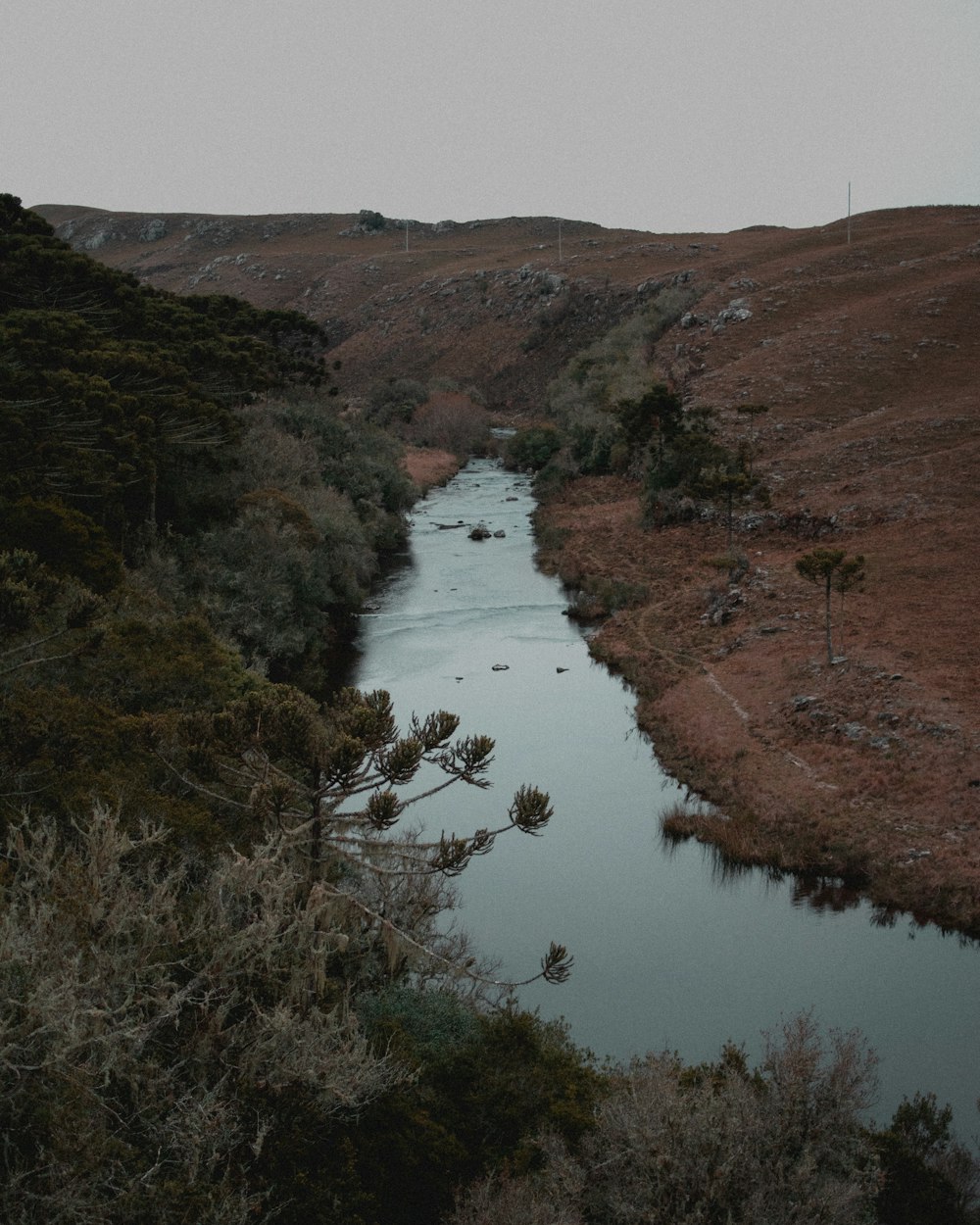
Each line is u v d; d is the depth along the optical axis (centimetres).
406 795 3033
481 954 2189
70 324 3991
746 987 2092
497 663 4197
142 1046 1064
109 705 2153
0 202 5241
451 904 1850
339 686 3869
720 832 2714
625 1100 1295
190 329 5234
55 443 3100
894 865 2483
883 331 8438
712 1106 1269
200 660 2536
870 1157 1294
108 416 3325
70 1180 908
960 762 2814
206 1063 1114
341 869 1656
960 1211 1341
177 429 4081
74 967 1023
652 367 9425
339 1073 1135
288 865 1308
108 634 2347
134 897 1184
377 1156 1187
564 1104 1338
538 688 3934
